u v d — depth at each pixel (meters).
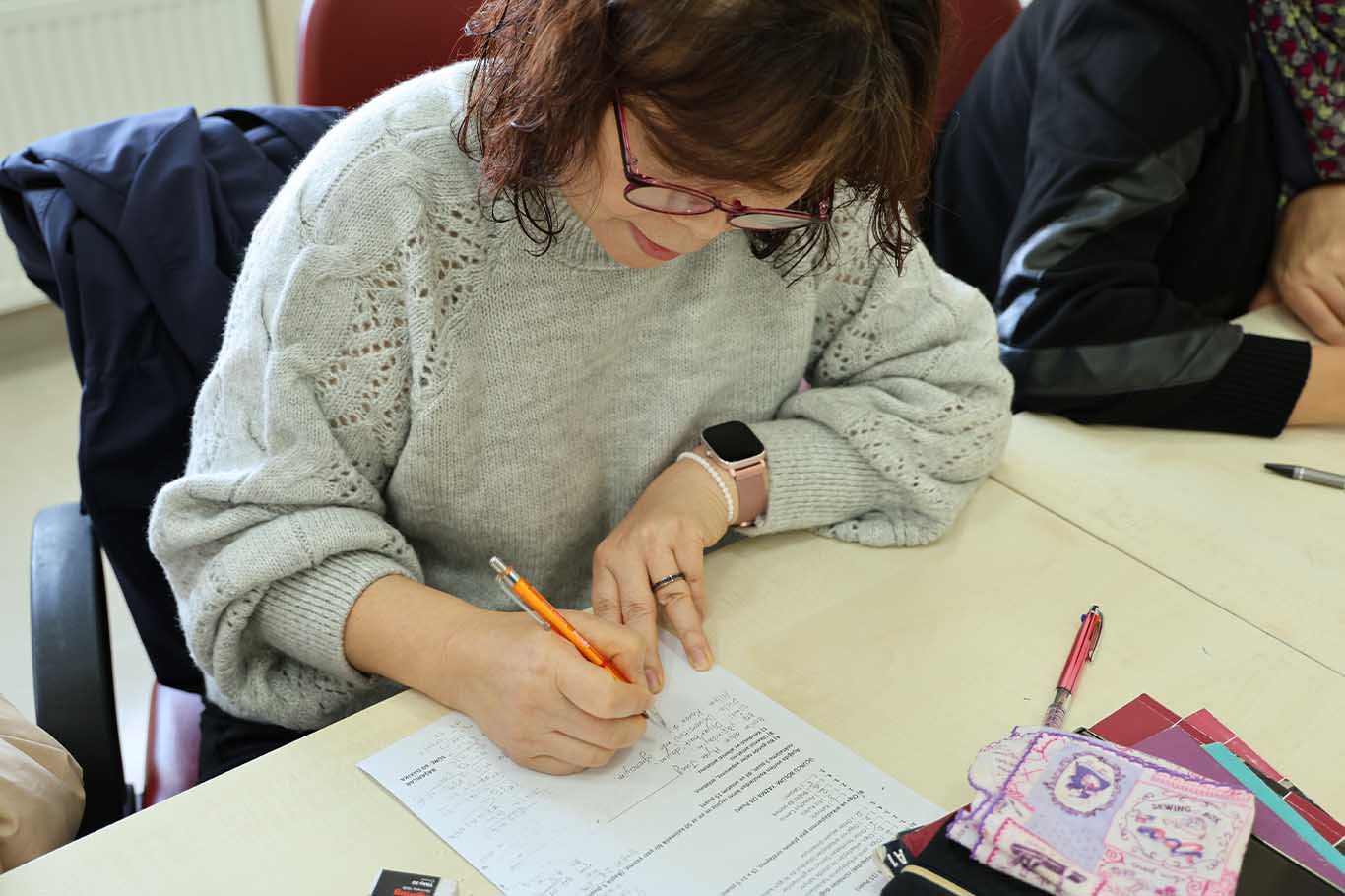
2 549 2.06
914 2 0.69
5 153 2.27
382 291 0.86
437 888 0.67
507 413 0.94
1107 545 1.00
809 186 0.74
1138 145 1.23
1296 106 1.36
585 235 0.87
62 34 2.23
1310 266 1.33
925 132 0.76
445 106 0.87
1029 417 1.21
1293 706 0.85
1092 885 0.64
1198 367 1.17
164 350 1.00
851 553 0.98
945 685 0.84
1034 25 1.38
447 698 0.80
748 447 0.98
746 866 0.69
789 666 0.85
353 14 1.20
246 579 0.84
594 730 0.74
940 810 0.74
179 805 0.72
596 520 1.08
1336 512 1.07
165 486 0.89
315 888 0.67
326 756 0.76
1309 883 0.66
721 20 0.62
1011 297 1.26
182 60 2.39
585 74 0.68
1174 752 0.79
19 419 2.37
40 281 1.06
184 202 1.00
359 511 0.90
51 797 0.83
